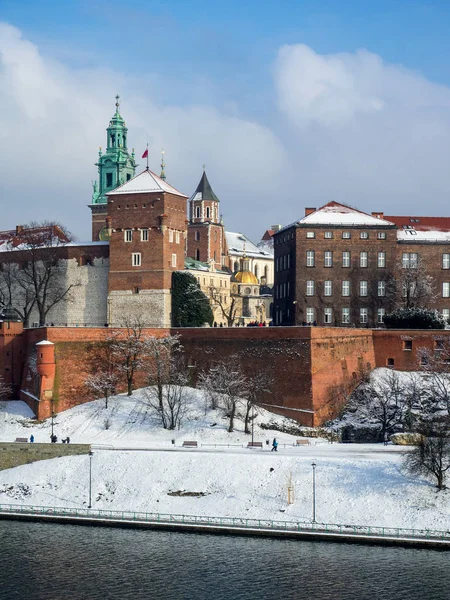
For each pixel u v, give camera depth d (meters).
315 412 142.50
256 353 149.88
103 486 121.50
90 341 153.75
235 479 118.94
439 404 146.38
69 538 109.19
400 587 94.75
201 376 152.62
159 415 143.50
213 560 101.81
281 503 114.38
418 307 176.50
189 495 117.75
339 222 183.88
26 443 129.62
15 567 101.31
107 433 140.50
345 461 120.94
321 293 183.00
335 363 150.62
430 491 113.62
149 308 180.38
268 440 135.38
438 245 186.88
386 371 161.50
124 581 97.38
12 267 196.75
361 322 182.75
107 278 186.62
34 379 152.38
